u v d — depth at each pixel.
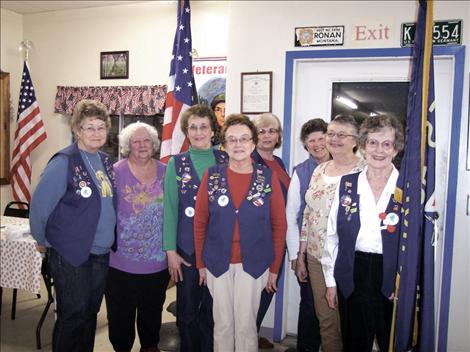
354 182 1.80
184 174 2.07
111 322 2.25
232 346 1.94
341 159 2.07
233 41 2.91
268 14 2.83
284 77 2.82
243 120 1.90
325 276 1.88
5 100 4.60
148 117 4.48
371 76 2.76
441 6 2.53
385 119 1.73
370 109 2.79
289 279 2.92
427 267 1.91
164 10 4.27
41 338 2.77
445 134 2.62
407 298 1.78
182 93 2.77
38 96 4.79
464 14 2.50
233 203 1.89
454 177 2.57
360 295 1.76
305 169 2.35
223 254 1.88
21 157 4.34
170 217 2.07
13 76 4.74
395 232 1.73
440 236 2.62
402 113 2.73
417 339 1.94
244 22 2.88
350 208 1.77
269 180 1.94
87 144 1.94
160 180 2.25
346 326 1.82
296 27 2.79
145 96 4.32
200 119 2.07
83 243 1.90
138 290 2.23
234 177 1.92
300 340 2.49
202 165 2.10
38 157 4.82
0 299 3.18
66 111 4.62
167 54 4.29
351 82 2.81
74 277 1.91
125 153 2.19
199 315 2.11
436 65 2.62
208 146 2.14
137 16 4.37
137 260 2.19
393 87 2.74
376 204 1.75
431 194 1.91
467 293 2.60
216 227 1.90
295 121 2.90
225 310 1.91
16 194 4.35
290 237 2.32
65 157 1.90
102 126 1.94
